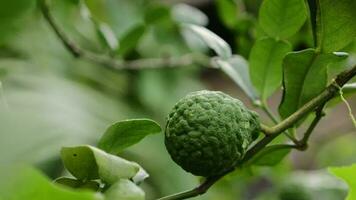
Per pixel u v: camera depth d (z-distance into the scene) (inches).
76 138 32.7
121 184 13.6
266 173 30.5
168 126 15.2
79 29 34.4
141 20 30.9
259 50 18.9
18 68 34.7
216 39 20.7
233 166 16.1
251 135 15.6
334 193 29.4
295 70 16.6
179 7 30.1
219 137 14.8
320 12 16.0
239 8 28.8
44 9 25.3
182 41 32.3
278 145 17.6
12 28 14.2
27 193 10.1
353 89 17.4
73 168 14.6
